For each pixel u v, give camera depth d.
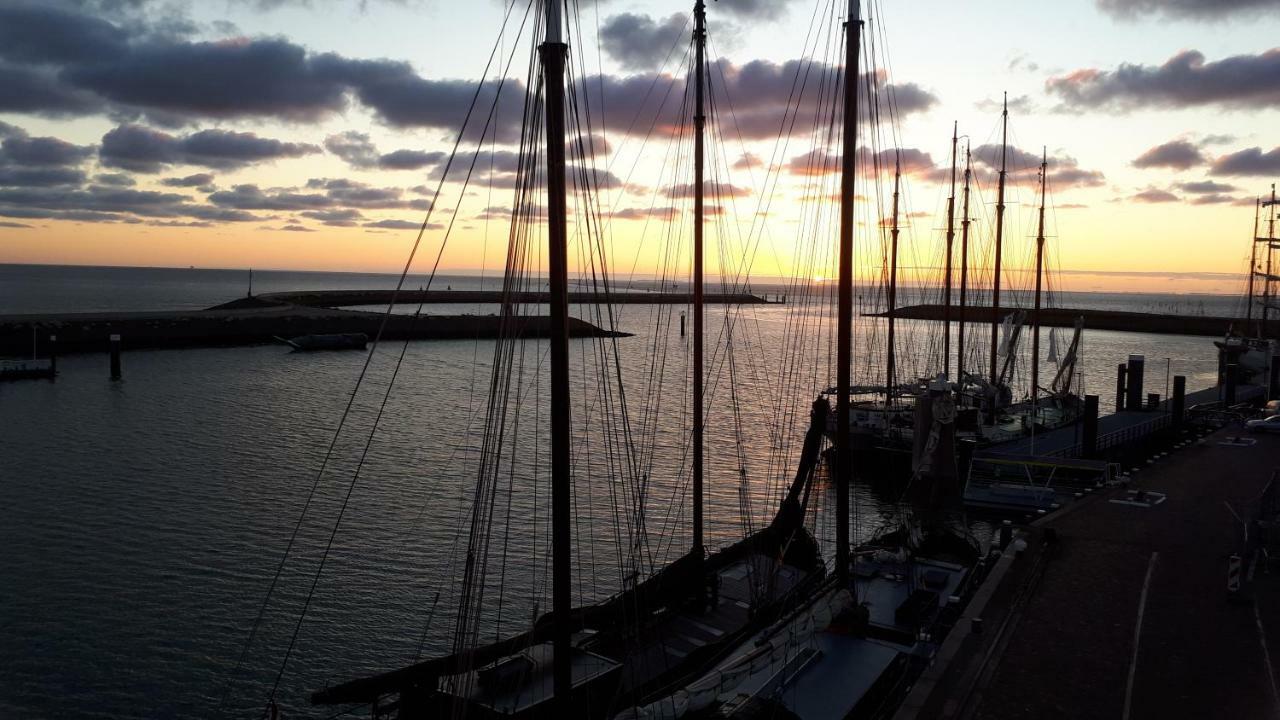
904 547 25.84
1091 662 19.67
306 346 120.75
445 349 128.62
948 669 18.75
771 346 145.38
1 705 22.67
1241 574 25.34
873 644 18.62
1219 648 20.56
